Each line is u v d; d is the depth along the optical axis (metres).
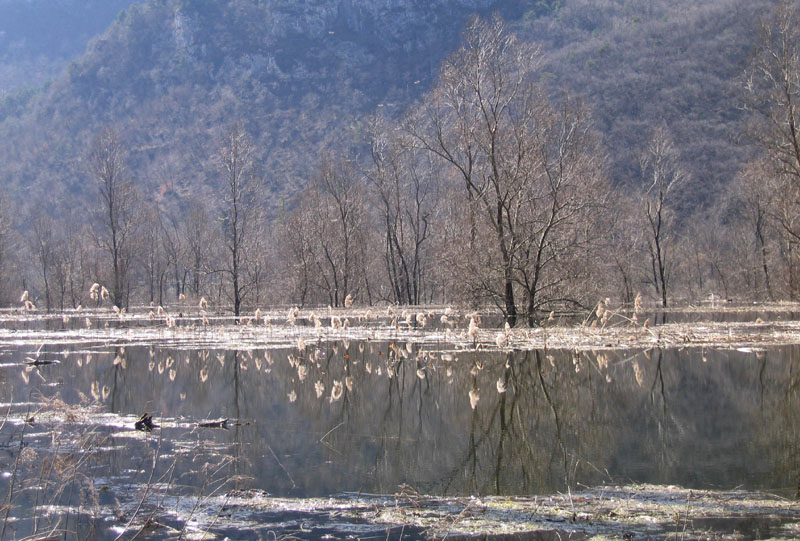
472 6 185.50
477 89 35.22
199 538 9.14
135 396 18.97
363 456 13.08
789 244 51.44
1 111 190.38
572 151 34.72
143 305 83.69
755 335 31.64
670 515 9.81
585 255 36.47
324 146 149.25
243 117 164.75
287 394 19.28
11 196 142.38
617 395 18.78
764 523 9.45
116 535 9.29
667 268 74.69
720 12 141.75
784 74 37.03
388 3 183.50
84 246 85.19
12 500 10.66
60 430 14.34
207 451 13.34
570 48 150.12
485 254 35.50
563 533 9.16
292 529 9.46
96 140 58.78
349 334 35.56
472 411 17.03
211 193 132.62
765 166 48.25
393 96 168.25
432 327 39.66
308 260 63.06
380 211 66.50
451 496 10.82
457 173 45.84
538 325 35.44
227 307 68.50
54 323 49.84
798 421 15.73
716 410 16.91
